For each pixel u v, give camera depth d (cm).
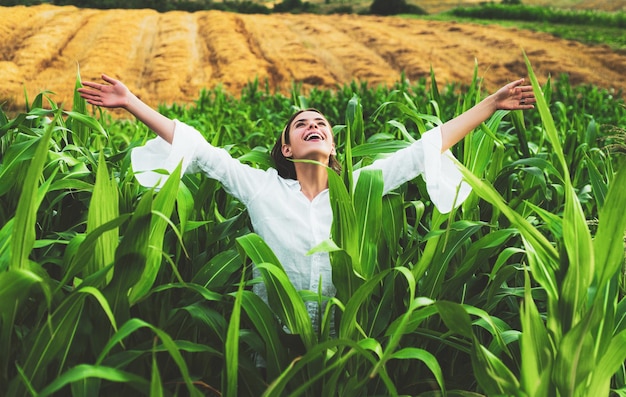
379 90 1086
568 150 374
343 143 364
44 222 250
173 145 236
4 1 5156
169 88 3072
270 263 188
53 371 179
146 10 5209
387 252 229
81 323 180
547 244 170
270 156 275
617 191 159
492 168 296
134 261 173
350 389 183
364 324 202
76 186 229
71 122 320
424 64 3525
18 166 237
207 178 258
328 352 189
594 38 4200
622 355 167
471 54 3762
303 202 237
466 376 227
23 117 269
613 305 171
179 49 3850
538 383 163
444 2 7500
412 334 210
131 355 175
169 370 207
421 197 290
